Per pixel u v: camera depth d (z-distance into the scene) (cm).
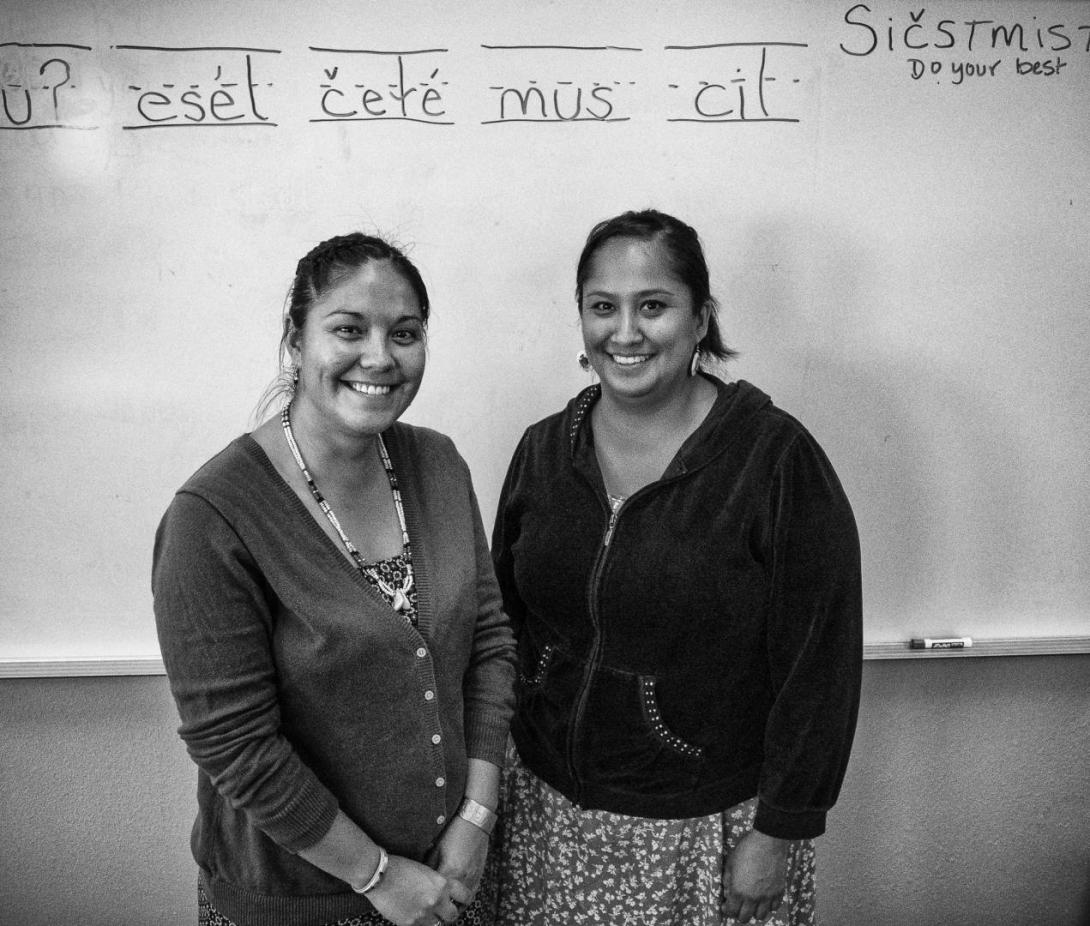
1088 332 162
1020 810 178
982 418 164
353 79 151
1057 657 173
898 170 156
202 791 114
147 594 163
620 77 153
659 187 156
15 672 162
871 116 155
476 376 161
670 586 121
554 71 152
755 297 159
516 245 157
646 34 152
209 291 155
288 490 105
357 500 112
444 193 155
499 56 152
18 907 173
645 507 124
